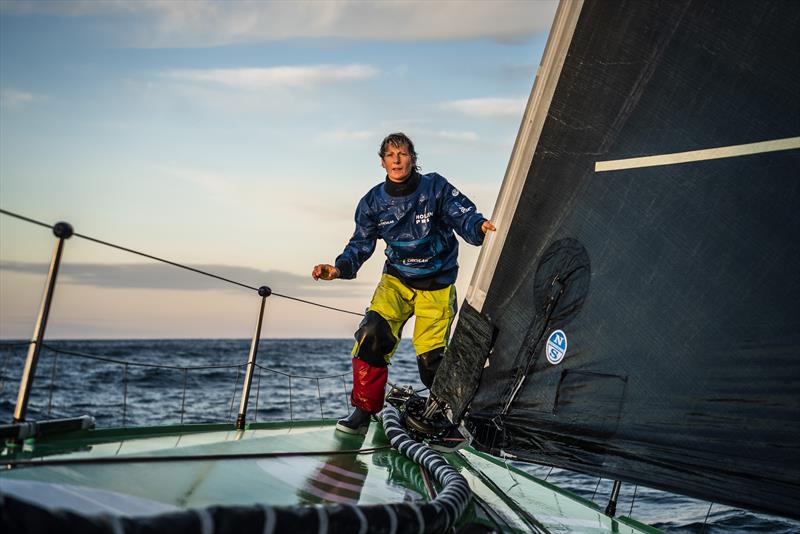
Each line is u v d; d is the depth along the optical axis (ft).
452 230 16.11
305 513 7.07
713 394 9.75
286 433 14.66
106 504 7.95
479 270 13.25
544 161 12.25
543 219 12.29
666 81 10.69
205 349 213.05
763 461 9.18
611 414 10.89
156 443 11.83
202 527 6.17
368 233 16.10
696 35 10.35
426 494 11.07
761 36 9.64
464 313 13.47
